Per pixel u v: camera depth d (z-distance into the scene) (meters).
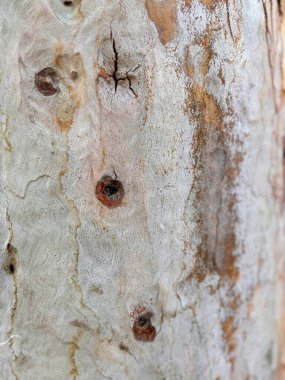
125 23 0.29
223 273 0.37
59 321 0.31
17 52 0.27
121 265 0.32
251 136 0.37
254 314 0.41
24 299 0.30
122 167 0.30
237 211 0.37
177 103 0.31
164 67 0.30
